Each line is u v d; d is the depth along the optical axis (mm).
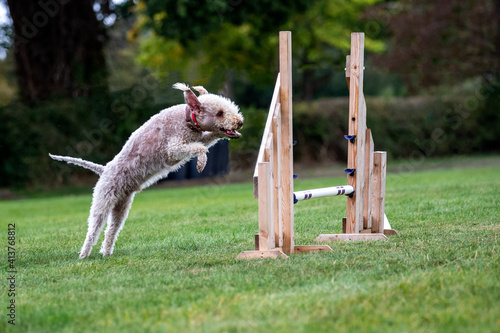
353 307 4062
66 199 18062
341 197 13195
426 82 29453
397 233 7211
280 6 23859
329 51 34250
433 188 13109
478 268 4965
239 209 11438
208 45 25844
